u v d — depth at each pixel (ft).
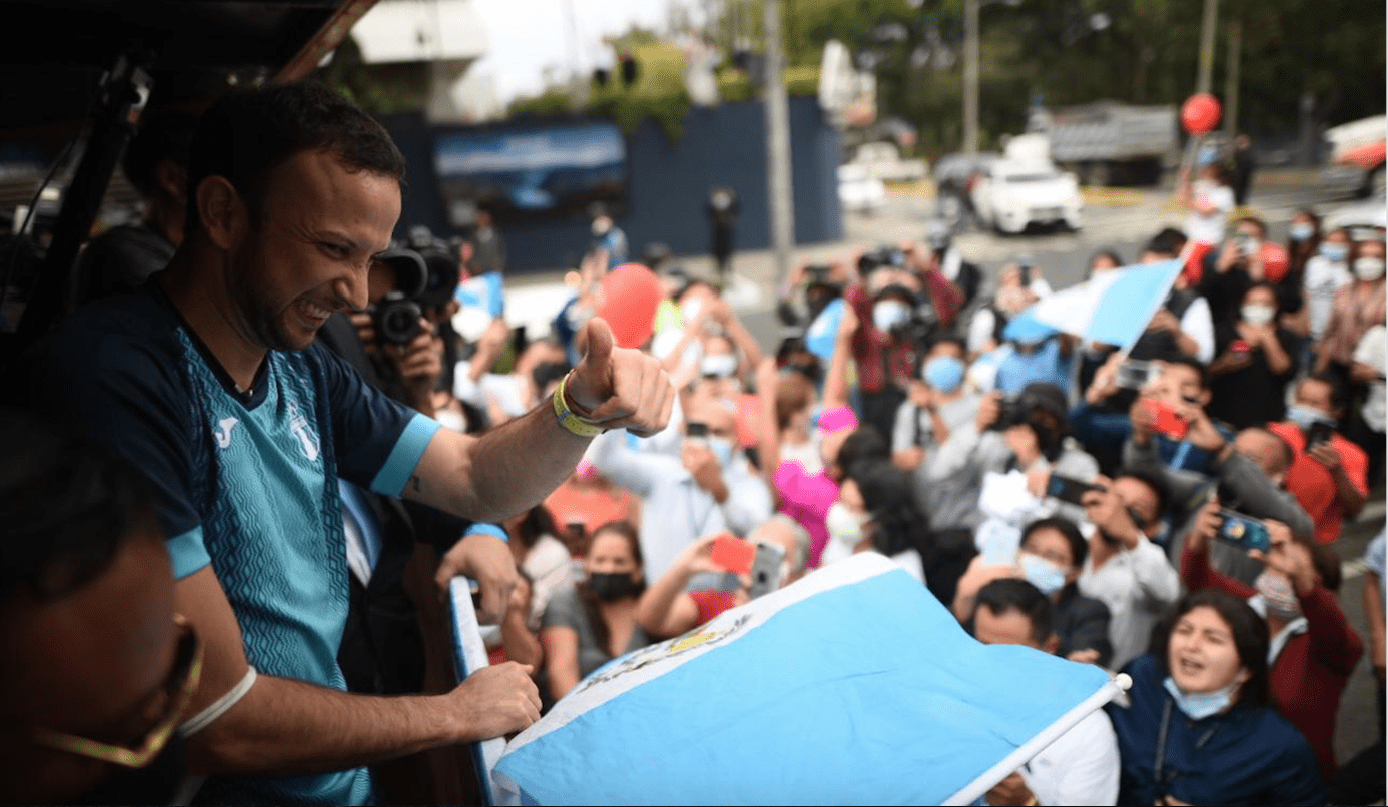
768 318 50.01
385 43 55.11
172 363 3.29
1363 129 70.08
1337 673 10.41
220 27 6.00
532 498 4.14
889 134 179.73
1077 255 64.80
